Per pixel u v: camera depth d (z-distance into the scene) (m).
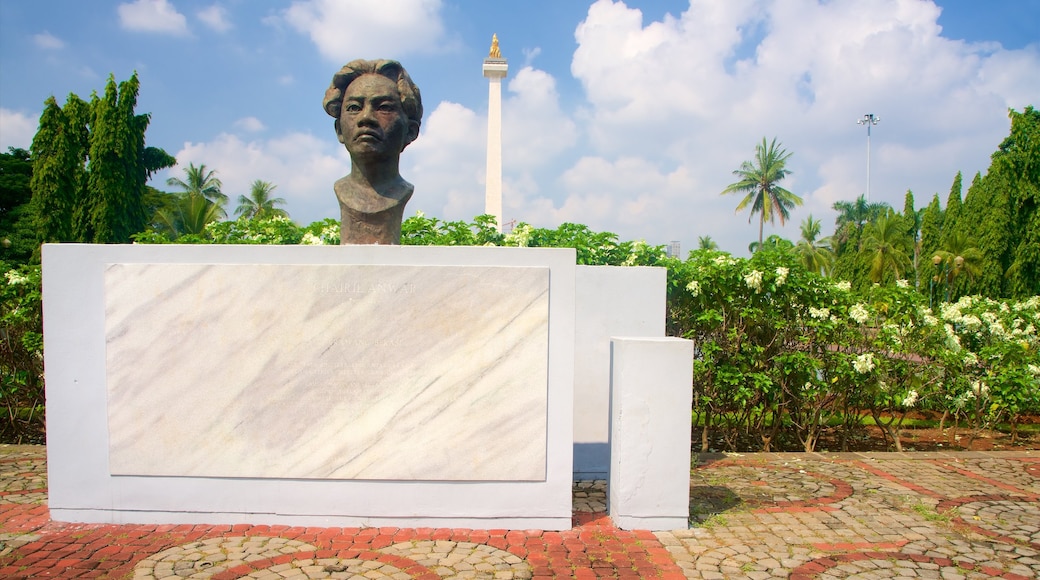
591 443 5.95
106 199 23.44
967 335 9.05
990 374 7.99
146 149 32.31
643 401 4.33
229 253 4.25
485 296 4.23
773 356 7.27
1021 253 22.83
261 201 47.38
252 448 4.27
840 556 3.97
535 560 3.80
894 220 35.84
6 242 26.56
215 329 4.24
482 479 4.26
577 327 5.96
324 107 5.07
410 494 4.27
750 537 4.28
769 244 8.05
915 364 7.96
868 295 8.23
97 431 4.30
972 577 3.70
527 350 4.23
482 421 4.25
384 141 4.84
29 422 7.84
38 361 7.83
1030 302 10.36
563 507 4.30
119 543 4.00
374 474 4.25
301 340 4.23
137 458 4.29
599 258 7.75
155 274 4.25
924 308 7.91
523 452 4.26
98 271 4.26
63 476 4.32
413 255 4.23
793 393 7.38
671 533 4.31
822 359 7.35
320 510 4.29
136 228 24.62
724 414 7.51
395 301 4.23
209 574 3.55
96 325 4.27
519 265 4.25
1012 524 4.65
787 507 4.97
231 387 4.26
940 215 41.72
